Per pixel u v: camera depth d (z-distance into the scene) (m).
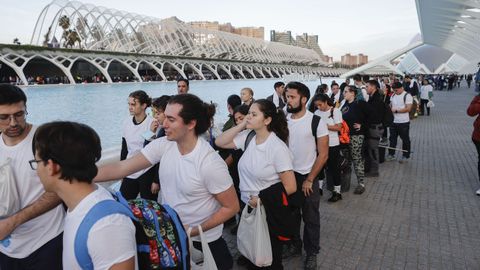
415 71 88.62
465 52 50.00
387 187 5.86
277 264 2.67
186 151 2.03
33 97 24.59
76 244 1.16
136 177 3.84
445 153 8.31
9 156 1.93
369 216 4.62
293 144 3.41
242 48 92.50
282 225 2.53
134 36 65.12
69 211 1.25
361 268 3.35
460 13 19.59
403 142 7.61
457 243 3.83
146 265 1.43
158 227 1.49
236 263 3.44
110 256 1.14
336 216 4.64
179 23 76.56
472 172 6.68
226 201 2.04
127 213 1.27
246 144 2.84
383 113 6.29
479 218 4.51
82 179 1.23
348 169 5.62
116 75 58.47
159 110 3.51
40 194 1.99
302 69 103.44
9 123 1.83
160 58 55.28
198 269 1.95
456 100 23.70
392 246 3.79
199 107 1.96
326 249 3.74
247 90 5.29
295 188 2.60
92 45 57.62
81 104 21.33
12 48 33.31
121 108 19.73
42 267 2.02
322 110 5.03
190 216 2.07
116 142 11.84
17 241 1.95
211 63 66.94
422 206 4.96
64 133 1.20
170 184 2.10
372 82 6.20
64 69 39.34
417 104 14.34
